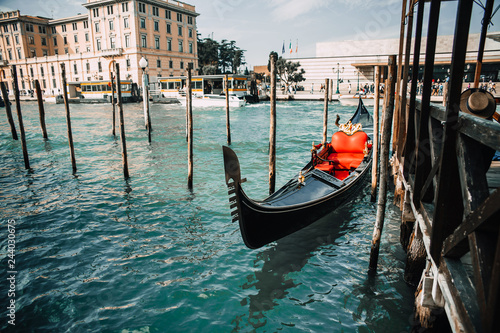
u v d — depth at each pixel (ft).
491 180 14.38
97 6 136.87
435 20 11.50
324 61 132.77
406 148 17.19
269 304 14.15
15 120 80.89
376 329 12.61
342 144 29.04
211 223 22.02
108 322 13.10
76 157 41.88
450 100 7.51
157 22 139.13
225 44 179.32
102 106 119.14
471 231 6.40
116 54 134.21
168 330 12.74
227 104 49.06
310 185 21.62
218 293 14.88
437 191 8.39
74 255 18.07
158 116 86.63
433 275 10.16
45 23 154.71
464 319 6.70
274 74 24.63
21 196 27.22
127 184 30.17
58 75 150.10
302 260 17.53
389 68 16.24
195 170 35.01
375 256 15.74
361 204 24.98
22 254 18.15
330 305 14.03
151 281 15.74
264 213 16.56
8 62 155.33
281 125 68.74
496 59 90.68
